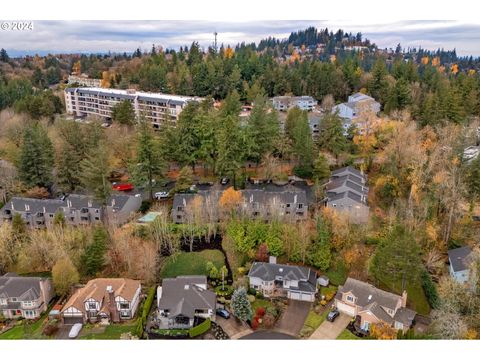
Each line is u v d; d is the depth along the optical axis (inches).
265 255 2502.5
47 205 3002.0
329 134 3686.0
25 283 2192.4
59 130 3961.6
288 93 5374.0
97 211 2984.7
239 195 2856.8
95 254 2407.7
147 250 2453.2
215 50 6811.0
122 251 2437.3
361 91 5201.8
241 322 2100.1
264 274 2310.5
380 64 5123.0
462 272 2281.0
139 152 3193.9
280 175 3486.7
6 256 2498.8
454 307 1968.5
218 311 2148.1
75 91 5442.9
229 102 4116.6
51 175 3417.8
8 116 4527.6
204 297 2161.7
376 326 1942.7
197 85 5442.9
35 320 2146.9
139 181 3203.7
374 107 4702.3
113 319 2111.2
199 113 3631.9
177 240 2637.8
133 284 2233.0
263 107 3710.6
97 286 2208.4
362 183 3228.3
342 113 4584.2
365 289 2145.7
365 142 3705.7
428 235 2534.5
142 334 2012.8
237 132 3324.3
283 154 3698.3
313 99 5177.2
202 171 3759.8
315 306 2201.0
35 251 2503.7
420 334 1961.1
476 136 3590.1
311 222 2768.2
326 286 2346.2
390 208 2815.0
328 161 3577.8
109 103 5216.5
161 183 3324.3
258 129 3560.5
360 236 2591.0
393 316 2041.1
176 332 2025.1
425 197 2733.8
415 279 2185.0
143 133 3221.0
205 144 3523.6
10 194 3302.2
